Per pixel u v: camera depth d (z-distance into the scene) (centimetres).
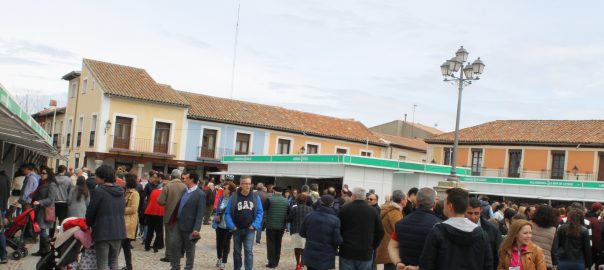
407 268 603
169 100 3962
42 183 1208
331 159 2692
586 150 4022
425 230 621
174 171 1130
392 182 2764
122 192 834
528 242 596
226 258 1207
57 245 855
